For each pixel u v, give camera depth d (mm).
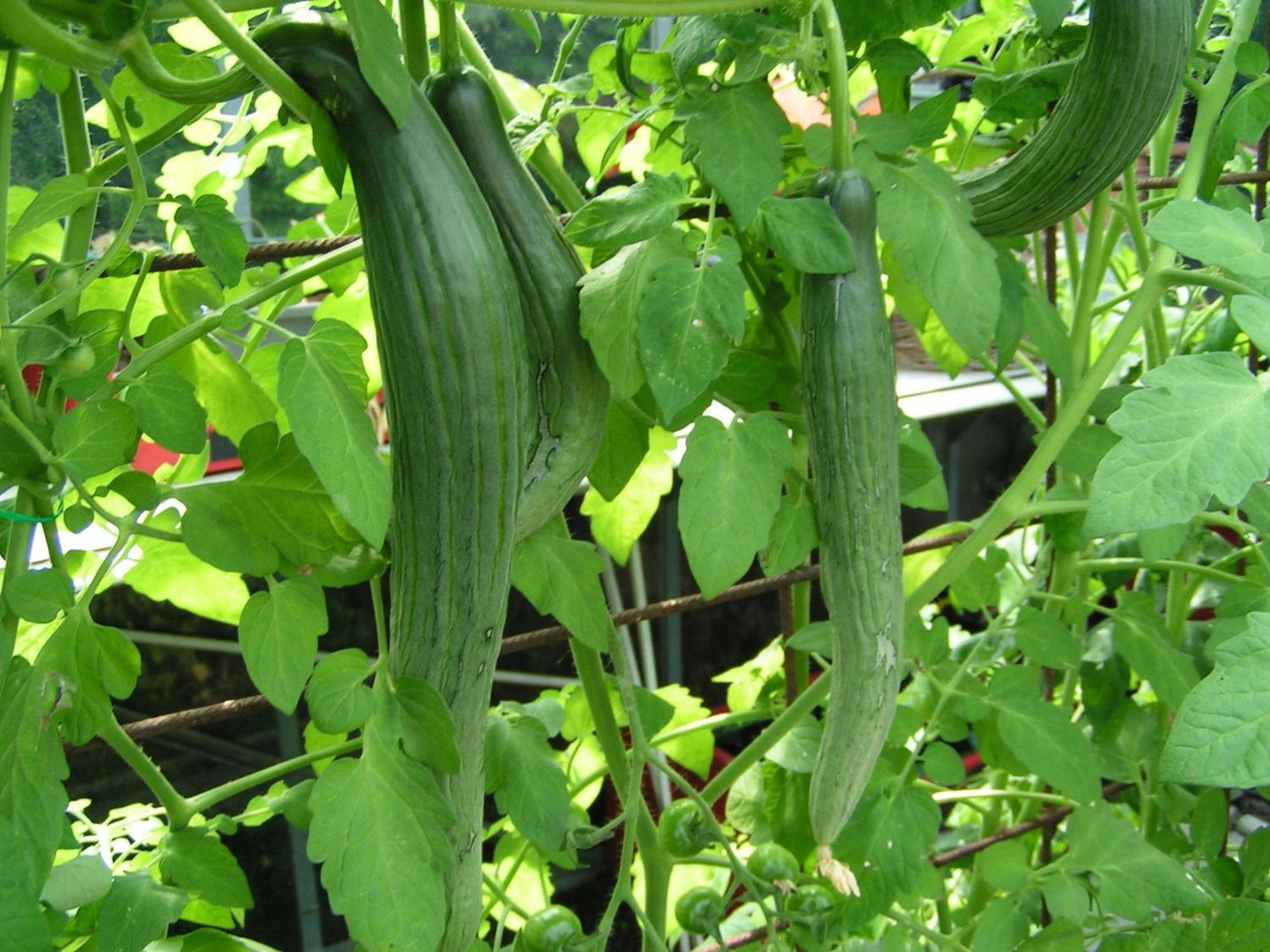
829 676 881
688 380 648
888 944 918
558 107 809
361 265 862
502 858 1004
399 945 642
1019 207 774
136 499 671
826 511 712
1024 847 941
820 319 691
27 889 552
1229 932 854
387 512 604
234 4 616
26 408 657
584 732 1019
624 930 1467
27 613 645
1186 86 921
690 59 719
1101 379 836
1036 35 915
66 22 625
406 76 586
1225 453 608
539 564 750
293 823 771
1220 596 1180
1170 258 828
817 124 726
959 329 702
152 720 788
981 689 942
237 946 776
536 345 679
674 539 1535
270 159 1310
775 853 869
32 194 756
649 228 671
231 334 840
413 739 663
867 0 754
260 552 677
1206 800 984
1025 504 860
